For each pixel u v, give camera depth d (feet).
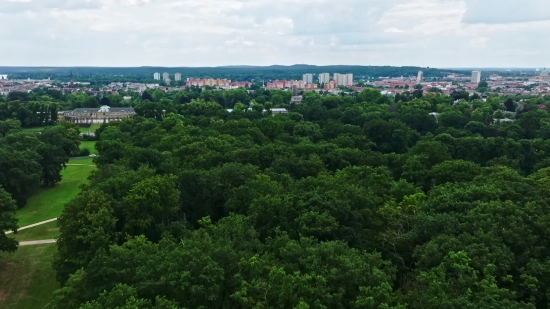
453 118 561.43
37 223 295.69
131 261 153.69
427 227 181.27
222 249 154.40
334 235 183.01
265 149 335.88
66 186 388.98
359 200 213.87
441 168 289.74
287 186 244.83
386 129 457.27
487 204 190.39
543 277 151.02
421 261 161.68
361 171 282.15
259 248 169.48
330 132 479.41
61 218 202.59
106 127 566.77
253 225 191.21
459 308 125.59
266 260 153.79
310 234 180.65
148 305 130.82
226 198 245.65
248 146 363.76
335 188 227.40
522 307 126.82
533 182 245.04
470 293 135.03
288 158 314.14
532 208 188.24
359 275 142.82
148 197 210.59
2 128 523.70
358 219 199.82
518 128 496.23
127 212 207.92
